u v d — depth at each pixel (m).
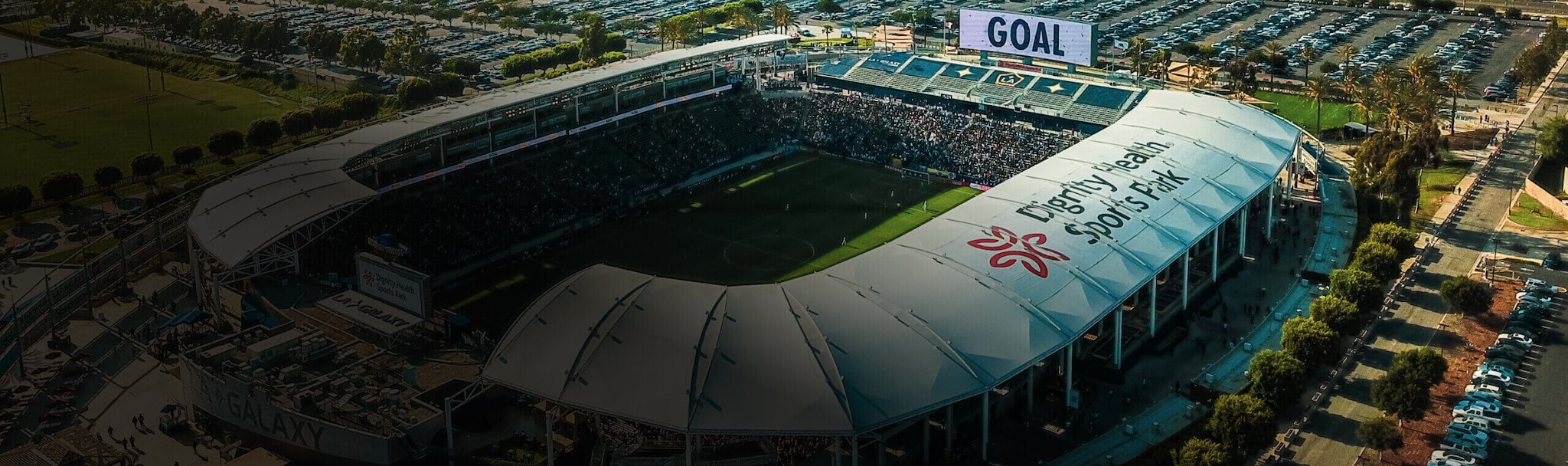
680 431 170.00
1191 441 175.50
